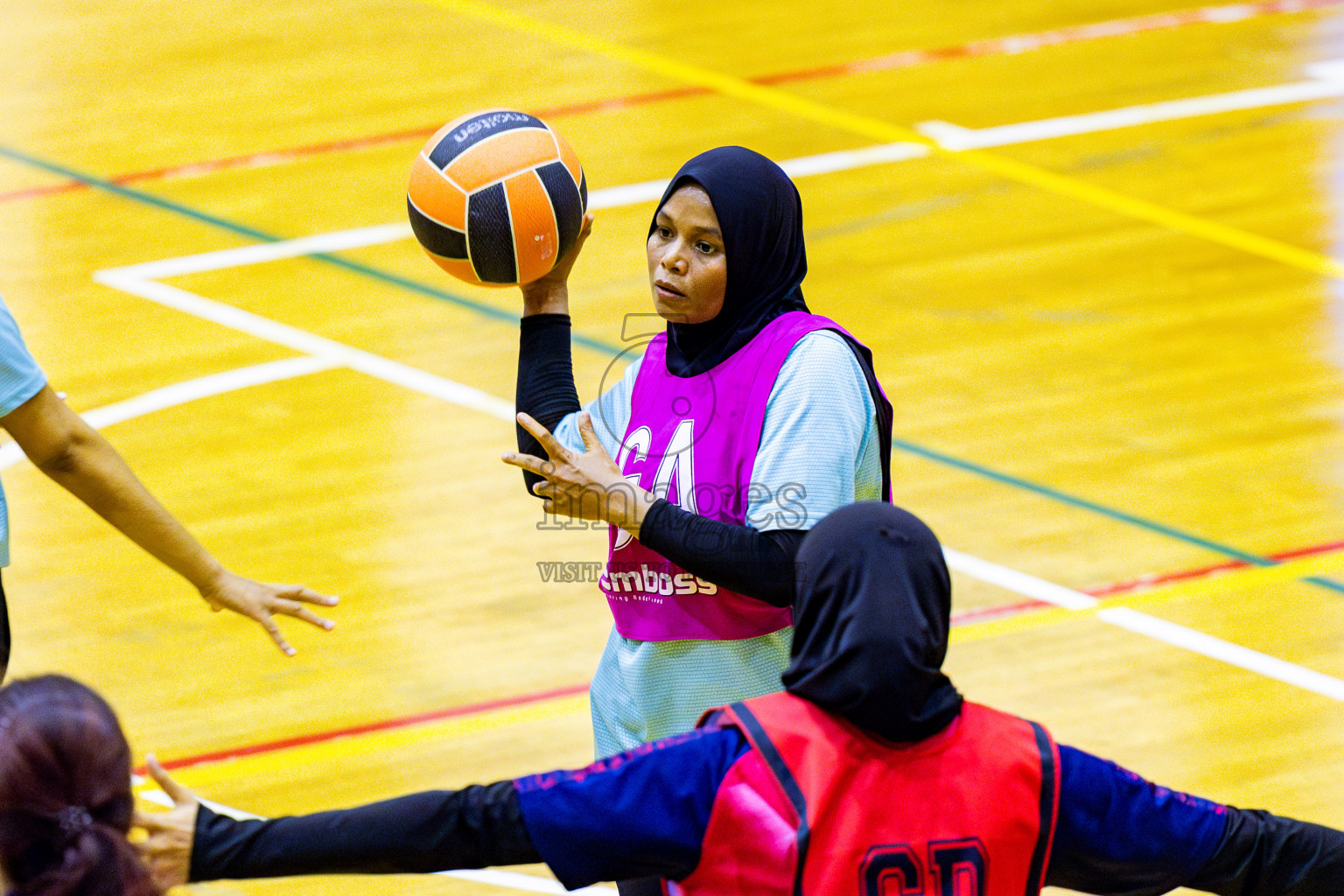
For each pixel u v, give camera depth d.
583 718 15.70
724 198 9.65
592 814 7.30
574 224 10.92
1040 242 27.48
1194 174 30.28
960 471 20.64
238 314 24.03
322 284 25.06
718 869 7.37
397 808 7.32
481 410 21.69
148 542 10.16
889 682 7.27
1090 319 24.88
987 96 33.72
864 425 9.59
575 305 24.50
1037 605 17.73
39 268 25.16
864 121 32.28
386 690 16.00
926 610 7.45
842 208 28.47
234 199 27.95
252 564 18.06
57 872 6.36
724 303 9.82
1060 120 32.62
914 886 7.25
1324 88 34.56
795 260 10.09
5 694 6.77
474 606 17.53
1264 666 16.66
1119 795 7.52
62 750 6.50
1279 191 29.69
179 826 7.22
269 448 20.52
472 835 7.30
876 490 9.98
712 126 31.67
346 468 20.14
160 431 20.78
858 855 7.21
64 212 27.17
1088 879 7.59
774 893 7.25
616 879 7.46
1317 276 26.58
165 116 31.33
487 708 15.80
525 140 10.88
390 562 18.27
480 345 23.52
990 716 7.60
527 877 13.58
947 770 7.36
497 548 18.66
